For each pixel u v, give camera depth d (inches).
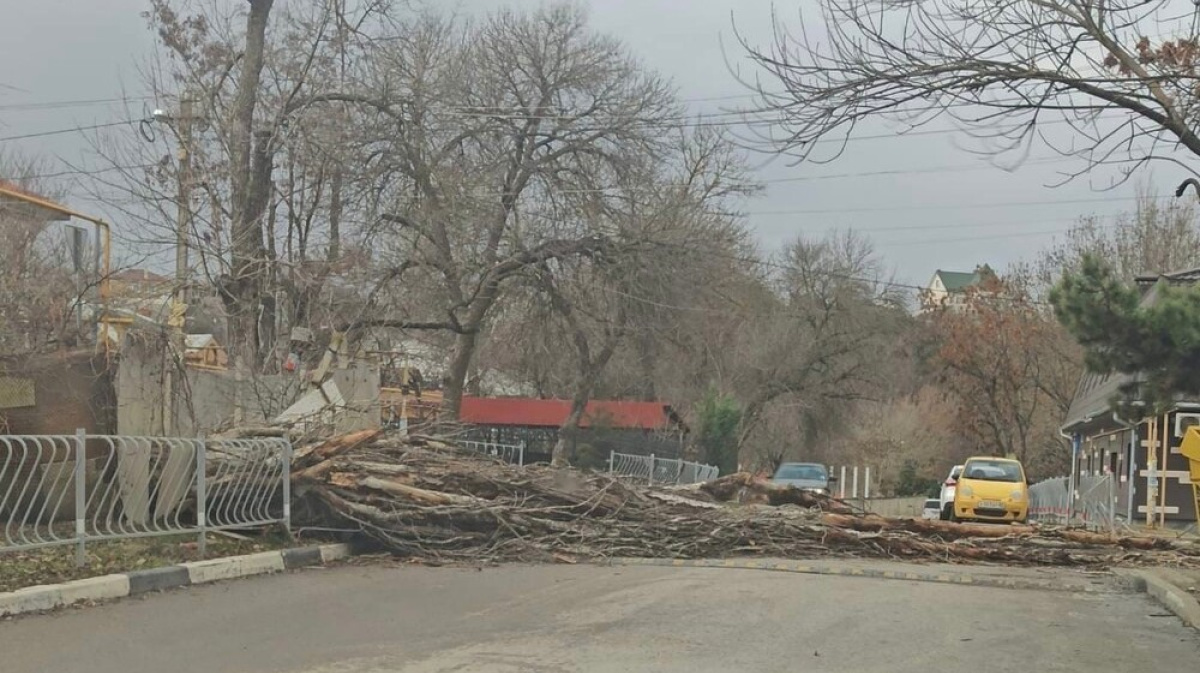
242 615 357.7
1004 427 1846.7
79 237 575.5
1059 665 317.7
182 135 853.2
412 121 1063.6
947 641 346.3
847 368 2214.6
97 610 353.1
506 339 1408.7
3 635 313.4
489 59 1272.1
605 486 585.3
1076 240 1753.2
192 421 549.0
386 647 315.9
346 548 514.6
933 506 1498.5
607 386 2123.5
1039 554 589.3
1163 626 392.5
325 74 1000.2
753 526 578.6
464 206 1120.2
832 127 360.2
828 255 2240.4
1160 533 742.5
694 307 1315.2
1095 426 1331.2
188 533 455.8
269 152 911.7
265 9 915.4
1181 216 1691.7
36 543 379.6
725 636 343.3
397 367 1097.4
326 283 909.2
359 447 553.9
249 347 782.5
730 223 1387.8
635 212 1252.5
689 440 1830.7
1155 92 349.4
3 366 479.2
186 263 800.9
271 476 503.5
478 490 563.8
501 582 452.8
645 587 442.9
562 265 1251.8
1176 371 495.8
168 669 281.7
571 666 295.9
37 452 406.9
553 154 1268.5
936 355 2047.2
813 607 400.5
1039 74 342.6
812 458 2271.2
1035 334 1755.7
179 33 930.1
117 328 561.3
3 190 571.2
